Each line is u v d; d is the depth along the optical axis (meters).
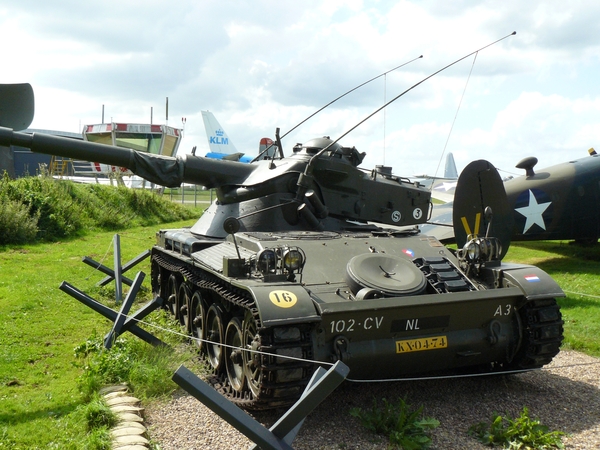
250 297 6.79
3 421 6.78
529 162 18.77
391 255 7.84
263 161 10.47
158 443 6.14
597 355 9.65
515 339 7.59
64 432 6.43
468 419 6.96
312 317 6.17
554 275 16.11
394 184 10.58
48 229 23.09
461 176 8.93
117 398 7.21
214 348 8.81
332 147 9.93
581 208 18.05
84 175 42.44
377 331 6.78
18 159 37.72
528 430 6.36
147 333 9.27
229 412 4.73
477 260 8.00
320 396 4.75
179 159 9.73
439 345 7.14
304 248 7.80
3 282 14.79
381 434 6.50
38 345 9.85
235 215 9.59
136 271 17.17
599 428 6.67
